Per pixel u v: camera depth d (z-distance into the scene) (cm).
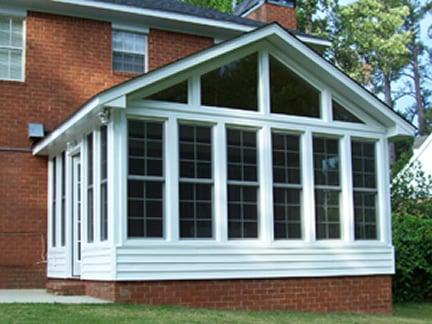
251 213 1159
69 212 1289
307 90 1259
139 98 1083
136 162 1067
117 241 1029
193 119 1125
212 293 1097
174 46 1653
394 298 1578
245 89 1193
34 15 1504
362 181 1291
